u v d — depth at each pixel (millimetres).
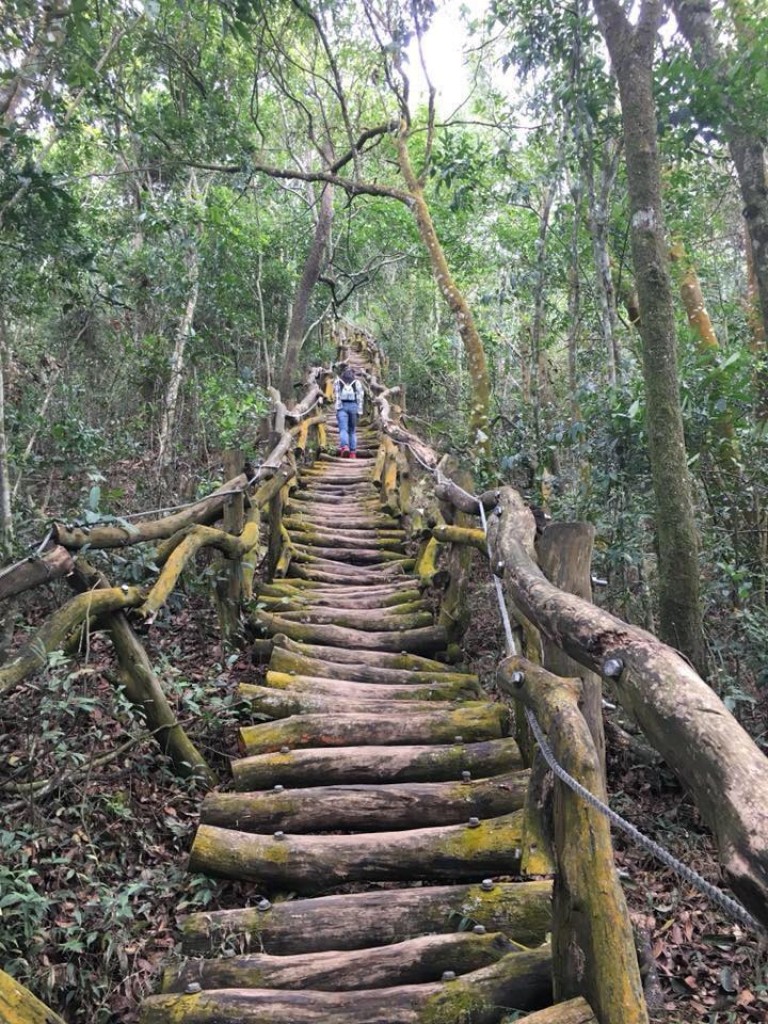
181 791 3391
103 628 3377
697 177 8133
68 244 5078
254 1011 2115
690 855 3527
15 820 2879
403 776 3264
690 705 1104
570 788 1688
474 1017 2057
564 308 11594
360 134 12391
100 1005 2340
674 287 8930
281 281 15617
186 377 9641
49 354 8000
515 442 6809
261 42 7945
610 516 5094
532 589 2012
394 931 2463
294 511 7664
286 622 4840
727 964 2902
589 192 6520
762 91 4805
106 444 6805
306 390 13562
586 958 1635
